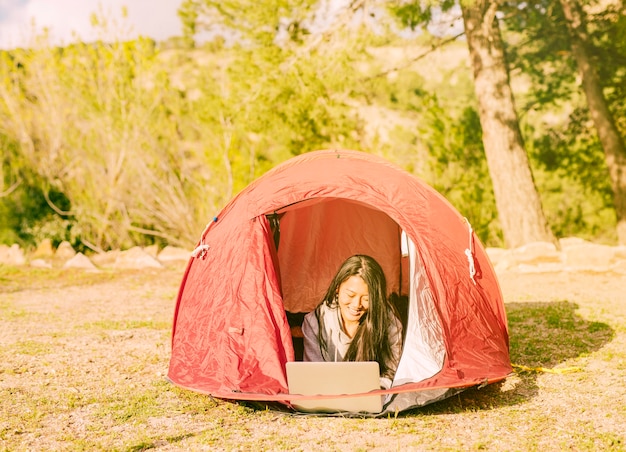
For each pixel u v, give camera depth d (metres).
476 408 5.36
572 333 7.88
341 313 5.97
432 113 16.06
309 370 5.18
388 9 14.20
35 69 17.56
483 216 16.23
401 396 5.32
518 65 16.91
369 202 5.73
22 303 10.95
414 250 5.80
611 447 4.49
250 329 5.49
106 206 16.89
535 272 12.84
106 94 16.70
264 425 5.08
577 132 17.09
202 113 15.46
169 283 13.08
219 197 15.95
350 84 15.08
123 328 8.78
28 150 17.34
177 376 5.79
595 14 15.88
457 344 5.44
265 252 5.68
